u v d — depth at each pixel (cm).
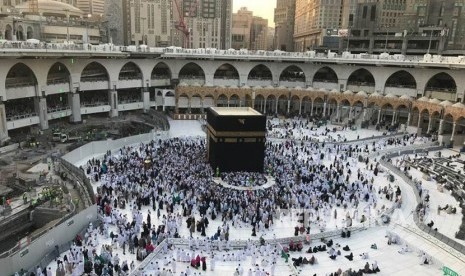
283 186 3806
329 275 2400
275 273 2458
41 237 2527
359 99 7169
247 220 3108
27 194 3466
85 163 4522
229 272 2467
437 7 12644
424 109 6394
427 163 4859
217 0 19862
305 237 2889
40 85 5862
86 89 6769
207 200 3384
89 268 2347
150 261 2520
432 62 6581
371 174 4472
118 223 2948
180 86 7469
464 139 5884
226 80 8300
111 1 16275
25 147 4978
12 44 5256
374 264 2475
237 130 4212
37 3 12012
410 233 2998
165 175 3906
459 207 3562
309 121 7269
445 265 2544
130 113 7712
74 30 10469
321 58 7762
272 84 8388
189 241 2752
